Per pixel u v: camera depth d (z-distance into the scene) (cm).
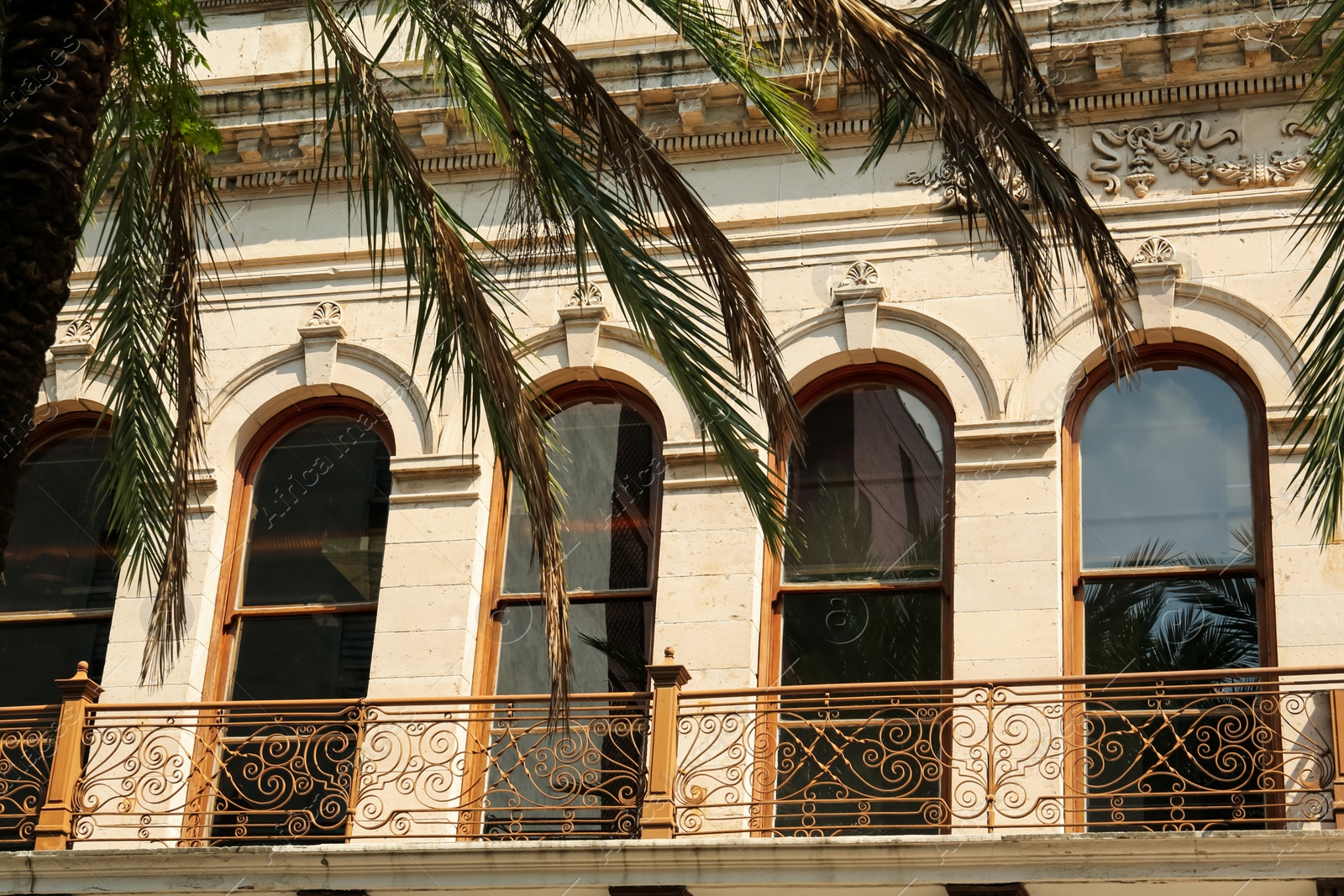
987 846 1148
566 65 1045
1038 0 1480
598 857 1198
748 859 1177
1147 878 1126
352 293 1545
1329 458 926
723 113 1497
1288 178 1388
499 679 1414
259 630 1473
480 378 1064
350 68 1090
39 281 912
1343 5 974
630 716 1314
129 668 1454
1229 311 1363
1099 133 1438
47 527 1548
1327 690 1170
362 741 1284
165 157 1168
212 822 1399
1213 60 1409
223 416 1521
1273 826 1219
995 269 1420
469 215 1548
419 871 1225
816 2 970
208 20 1694
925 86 966
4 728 1477
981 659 1309
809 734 1339
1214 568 1323
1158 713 1174
